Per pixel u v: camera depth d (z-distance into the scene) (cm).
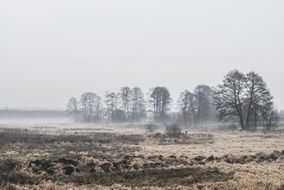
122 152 3566
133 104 14875
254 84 8600
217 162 3006
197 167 2738
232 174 2533
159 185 2230
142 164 2797
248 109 8612
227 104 8756
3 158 2930
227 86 8756
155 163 2839
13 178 2253
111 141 4866
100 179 2333
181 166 2800
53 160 2697
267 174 2592
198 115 12331
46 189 2077
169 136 5800
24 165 2573
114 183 2242
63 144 4228
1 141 4259
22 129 7806
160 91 13575
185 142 4941
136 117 14825
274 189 2208
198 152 3656
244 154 3512
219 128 8675
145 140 5159
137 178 2391
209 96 13362
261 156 3331
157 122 13475
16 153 3288
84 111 16962
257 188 2198
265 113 8581
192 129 8838
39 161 2636
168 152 3600
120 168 2678
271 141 5144
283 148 4125
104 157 3088
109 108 14875
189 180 2348
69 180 2289
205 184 2248
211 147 4212
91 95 17038
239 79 8644
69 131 7331
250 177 2462
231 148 4103
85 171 2542
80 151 3588
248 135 6381
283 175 2566
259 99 8581
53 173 2444
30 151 3491
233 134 6694
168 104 13612
